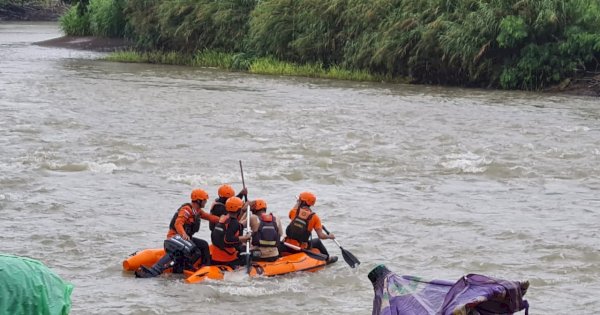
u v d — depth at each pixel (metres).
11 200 18.23
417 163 23.16
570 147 25.67
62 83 41.22
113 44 68.38
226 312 12.23
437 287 9.38
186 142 25.64
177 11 57.94
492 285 8.91
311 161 23.12
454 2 45.38
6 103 32.84
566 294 13.10
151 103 34.34
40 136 25.95
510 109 34.25
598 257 14.95
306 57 50.66
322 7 49.53
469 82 44.25
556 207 18.56
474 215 17.78
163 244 15.17
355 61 47.72
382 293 9.42
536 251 15.27
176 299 12.68
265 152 24.33
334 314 12.20
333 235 15.13
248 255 13.76
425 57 44.97
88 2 73.44
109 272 13.91
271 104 34.75
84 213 17.42
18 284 6.94
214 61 55.75
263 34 52.31
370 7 47.19
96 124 28.56
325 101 36.16
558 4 41.84
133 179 20.61
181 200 18.75
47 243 15.33
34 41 73.56
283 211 17.92
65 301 7.22
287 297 12.92
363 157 23.83
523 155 24.41
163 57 58.09
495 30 42.62
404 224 17.03
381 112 32.78
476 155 24.36
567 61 41.28
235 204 13.95
